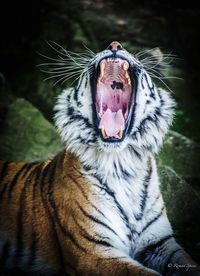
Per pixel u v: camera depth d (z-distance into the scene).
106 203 10.62
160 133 11.19
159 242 10.91
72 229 10.62
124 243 10.64
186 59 24.16
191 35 25.14
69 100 11.17
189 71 23.12
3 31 24.47
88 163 10.76
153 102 11.08
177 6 28.28
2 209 11.52
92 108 10.90
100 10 26.33
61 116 11.19
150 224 10.90
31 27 24.64
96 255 10.39
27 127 17.08
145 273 9.72
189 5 28.38
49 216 11.00
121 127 10.75
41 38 23.48
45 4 25.56
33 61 22.56
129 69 10.88
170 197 13.96
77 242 10.55
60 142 16.80
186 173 15.95
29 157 16.39
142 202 10.86
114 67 11.23
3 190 11.71
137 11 27.02
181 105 20.95
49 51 22.81
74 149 10.92
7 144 16.75
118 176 10.76
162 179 14.12
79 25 23.95
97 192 10.64
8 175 11.90
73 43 23.05
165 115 11.23
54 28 23.75
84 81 11.02
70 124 11.06
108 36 24.16
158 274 9.66
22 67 22.50
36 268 11.19
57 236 10.88
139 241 10.83
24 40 24.05
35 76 21.97
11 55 22.89
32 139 16.86
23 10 25.09
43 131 16.98
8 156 16.45
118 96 11.64
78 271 10.48
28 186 11.50
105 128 10.71
